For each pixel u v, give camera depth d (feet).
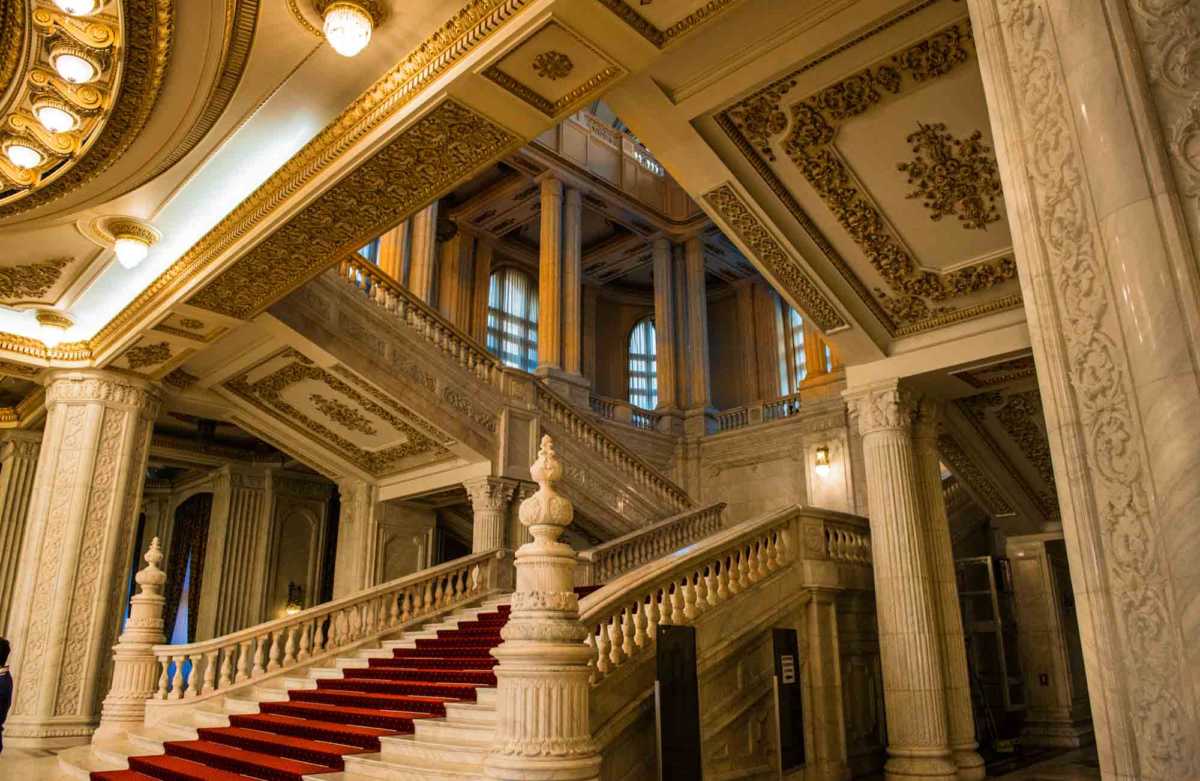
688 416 65.00
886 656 24.72
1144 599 6.76
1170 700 6.45
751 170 20.97
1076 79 7.77
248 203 22.88
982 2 9.19
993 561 33.81
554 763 14.51
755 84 18.52
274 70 18.16
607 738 16.85
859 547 28.86
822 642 25.45
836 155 20.72
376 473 43.52
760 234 22.97
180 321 29.58
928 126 19.72
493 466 38.52
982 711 30.83
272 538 51.98
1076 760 27.63
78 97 18.19
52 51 16.79
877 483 25.95
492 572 37.29
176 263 26.86
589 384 60.64
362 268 35.04
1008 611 33.71
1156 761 6.48
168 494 59.11
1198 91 7.06
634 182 68.33
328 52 17.57
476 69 16.67
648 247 72.90
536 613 15.53
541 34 15.78
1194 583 6.28
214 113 19.34
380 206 21.86
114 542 33.35
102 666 32.24
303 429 41.06
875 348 26.40
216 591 49.37
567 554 16.35
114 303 31.19
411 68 17.60
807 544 26.30
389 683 25.46
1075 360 7.61
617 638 18.39
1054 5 8.16
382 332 34.99
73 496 32.86
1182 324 6.67
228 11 16.06
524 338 72.90
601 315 79.97
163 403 37.93
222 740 24.29
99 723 31.63
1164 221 6.93
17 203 22.82
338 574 43.50
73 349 34.01
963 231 22.59
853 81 18.60
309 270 25.64
